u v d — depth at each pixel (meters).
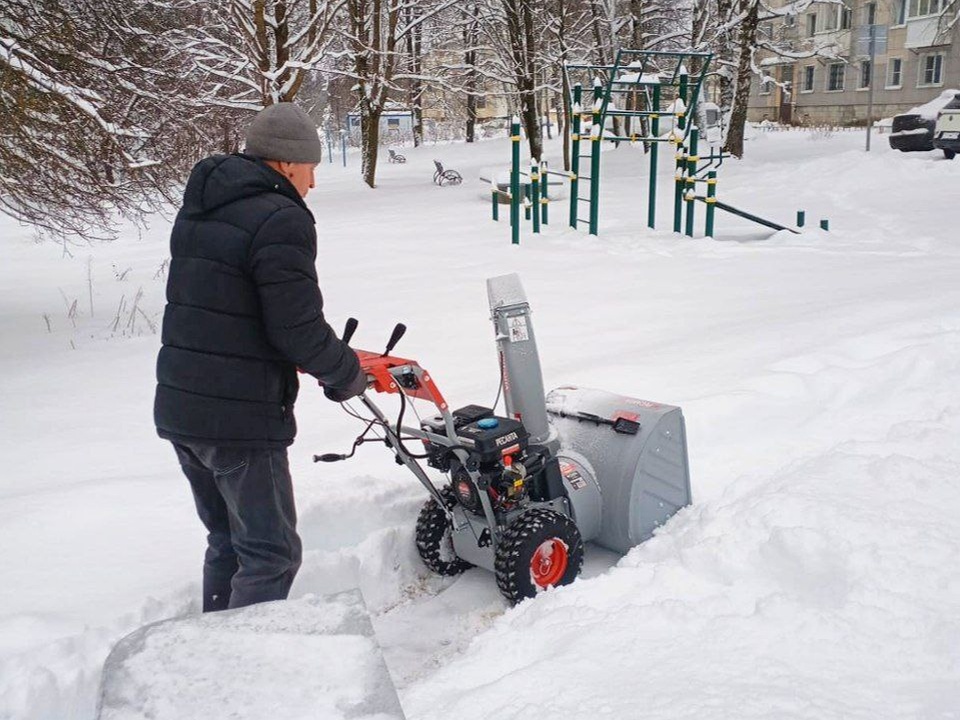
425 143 48.88
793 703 2.27
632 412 3.97
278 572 2.93
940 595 2.81
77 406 6.22
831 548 3.03
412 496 4.22
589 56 30.42
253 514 2.87
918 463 3.75
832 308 7.30
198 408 2.77
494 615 3.60
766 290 8.78
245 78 21.08
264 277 2.72
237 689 1.78
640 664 2.56
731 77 28.72
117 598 3.27
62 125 9.29
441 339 7.55
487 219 16.48
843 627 2.67
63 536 3.82
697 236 13.89
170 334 2.83
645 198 18.58
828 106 44.59
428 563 3.88
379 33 25.20
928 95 39.50
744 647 2.60
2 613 3.16
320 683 1.80
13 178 9.38
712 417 4.94
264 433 2.82
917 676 2.44
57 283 12.99
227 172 2.81
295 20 23.11
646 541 3.81
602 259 11.58
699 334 6.95
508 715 2.36
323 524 3.97
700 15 27.14
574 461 3.92
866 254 11.01
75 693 2.80
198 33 21.61
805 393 5.23
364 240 14.55
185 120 11.32
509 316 3.70
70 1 10.13
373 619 3.63
